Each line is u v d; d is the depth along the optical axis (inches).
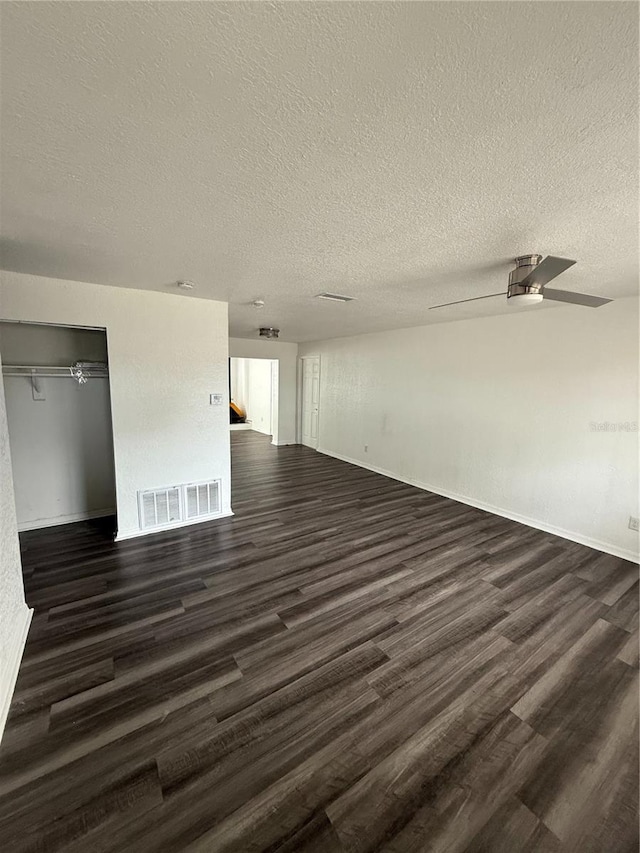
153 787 51.9
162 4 26.4
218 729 60.7
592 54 30.1
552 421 139.6
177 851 45.3
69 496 144.6
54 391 137.8
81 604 93.0
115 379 121.5
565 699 68.1
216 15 27.5
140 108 37.3
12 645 71.6
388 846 46.5
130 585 101.9
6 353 129.2
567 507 136.6
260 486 199.6
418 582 106.0
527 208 59.3
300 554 121.9
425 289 113.8
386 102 36.4
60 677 70.4
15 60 31.2
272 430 330.0
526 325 146.4
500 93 34.9
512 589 103.0
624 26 27.5
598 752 58.5
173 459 136.6
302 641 81.5
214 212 62.0
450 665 75.5
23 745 57.2
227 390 146.3
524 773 55.2
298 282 107.6
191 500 142.9
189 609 92.0
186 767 54.7
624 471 121.2
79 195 56.2
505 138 41.8
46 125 39.9
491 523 150.6
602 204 57.4
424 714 64.5
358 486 201.6
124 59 31.5
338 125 40.0
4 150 44.4
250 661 75.5
